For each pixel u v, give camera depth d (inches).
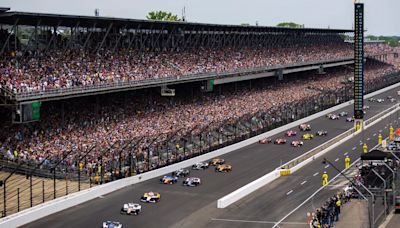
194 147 4680.1
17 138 3841.0
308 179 4001.0
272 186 3818.9
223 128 5334.6
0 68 3973.9
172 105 5502.0
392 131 5590.6
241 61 7007.9
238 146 5137.8
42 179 3523.6
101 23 5044.3
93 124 4424.2
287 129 6146.7
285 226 2965.1
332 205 3068.4
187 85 6028.5
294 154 4877.0
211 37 7126.0
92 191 3444.9
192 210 3253.0
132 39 5546.3
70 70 4441.4
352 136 5757.9
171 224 2999.5
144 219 3073.3
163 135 4633.4
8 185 3385.8
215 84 6102.4
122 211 3174.2
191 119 5275.6
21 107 3678.6
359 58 5831.7
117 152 4023.1
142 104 5216.5
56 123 4207.7
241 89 6993.1
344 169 4288.9
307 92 7854.3
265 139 5462.6
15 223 2876.5
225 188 3742.6
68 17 4436.5
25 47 4640.8
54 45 4655.5
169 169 4143.7
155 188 3715.6
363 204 3238.2
